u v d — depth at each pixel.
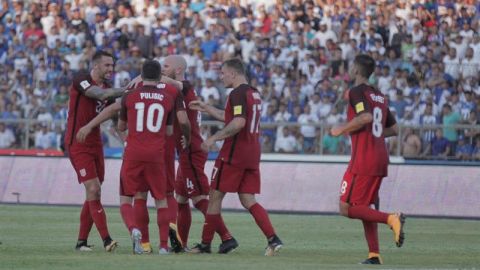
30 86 73.69
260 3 84.25
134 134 30.61
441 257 32.84
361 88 28.95
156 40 78.25
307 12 78.25
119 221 46.44
